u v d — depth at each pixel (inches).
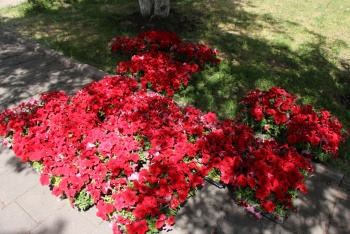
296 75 191.6
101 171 109.3
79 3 317.1
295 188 110.8
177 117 139.2
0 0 344.8
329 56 221.8
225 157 115.3
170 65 182.7
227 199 115.6
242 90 176.6
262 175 108.8
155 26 252.7
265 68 198.7
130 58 205.8
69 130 127.8
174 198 105.0
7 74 190.4
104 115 148.7
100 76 184.7
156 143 123.0
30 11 291.1
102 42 227.9
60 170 110.3
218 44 229.5
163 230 102.7
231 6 317.7
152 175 111.0
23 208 108.8
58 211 108.0
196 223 106.3
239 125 136.6
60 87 179.8
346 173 127.6
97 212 100.4
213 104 162.2
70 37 235.6
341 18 298.7
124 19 267.7
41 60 209.0
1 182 118.8
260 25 269.7
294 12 311.4
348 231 106.0
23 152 119.1
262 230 105.0
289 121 138.9
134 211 98.3
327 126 133.7
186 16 278.8
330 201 116.7
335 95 177.5
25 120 136.8
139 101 147.6
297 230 105.4
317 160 132.1
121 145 119.6
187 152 119.6
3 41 236.1
